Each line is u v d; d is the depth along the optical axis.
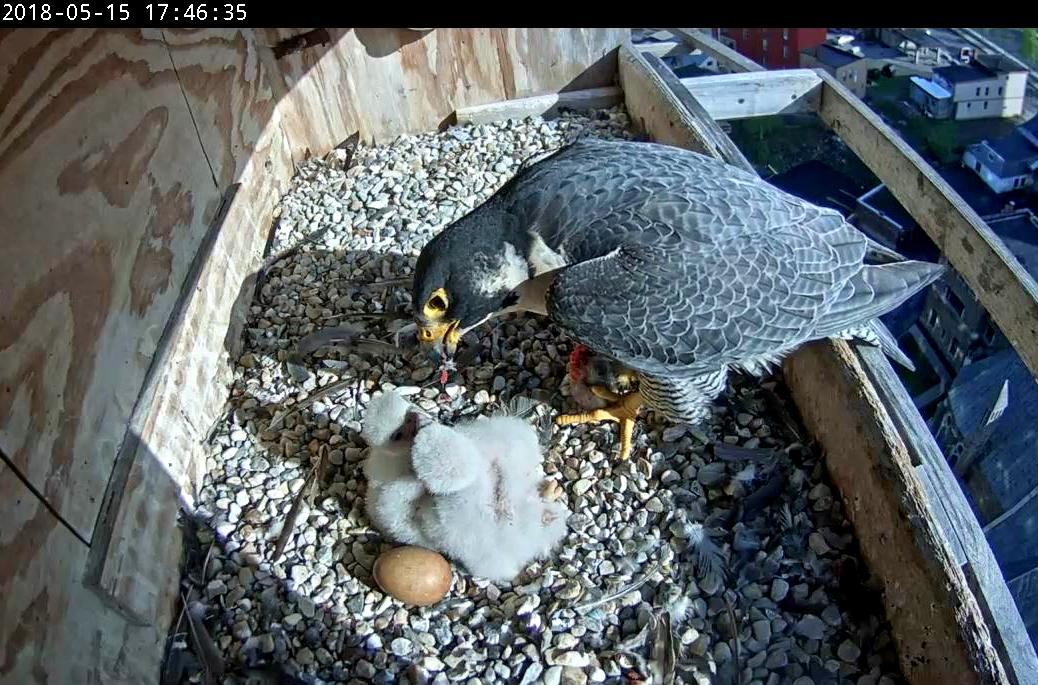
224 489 0.66
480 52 1.00
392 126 1.02
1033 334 0.60
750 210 0.57
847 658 0.55
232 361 0.75
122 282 0.59
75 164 0.54
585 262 0.55
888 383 0.59
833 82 0.93
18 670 0.42
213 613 0.59
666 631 0.56
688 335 0.55
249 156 0.85
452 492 0.56
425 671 0.56
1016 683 0.46
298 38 0.92
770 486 0.63
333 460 0.67
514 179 0.62
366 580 0.60
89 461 0.53
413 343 0.75
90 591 0.50
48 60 0.52
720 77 0.95
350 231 0.88
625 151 0.62
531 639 0.57
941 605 0.49
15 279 0.46
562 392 0.71
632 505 0.64
